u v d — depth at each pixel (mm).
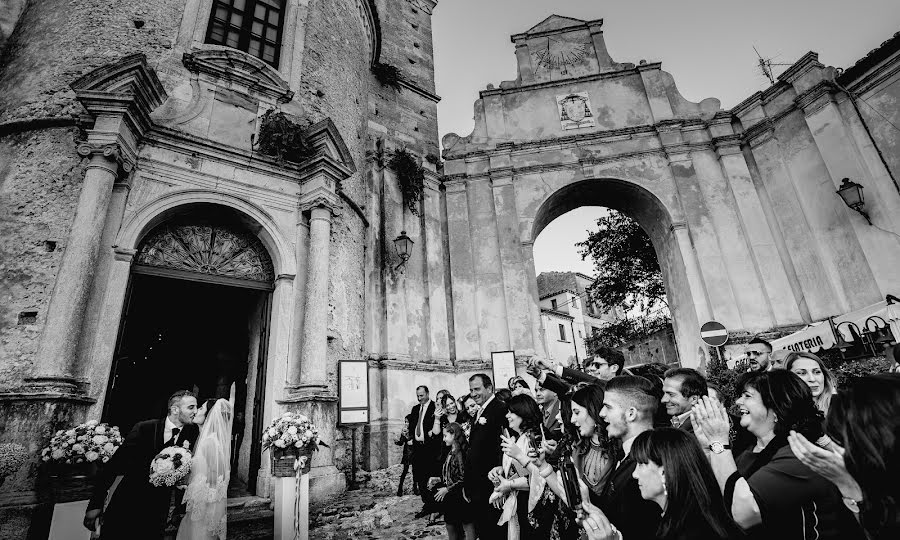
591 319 36125
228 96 8266
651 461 1772
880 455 1299
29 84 7051
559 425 3982
